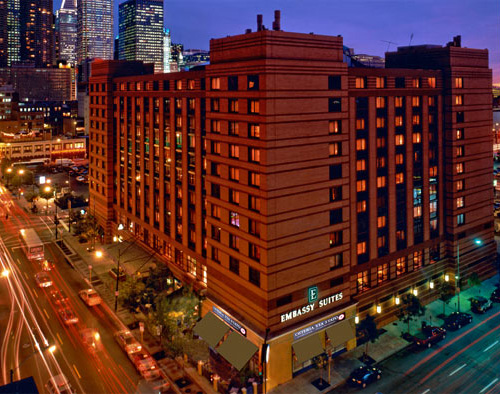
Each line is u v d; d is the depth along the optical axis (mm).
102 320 66188
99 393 48625
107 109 95562
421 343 58344
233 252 55406
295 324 52719
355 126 58344
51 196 133500
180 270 72438
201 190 66375
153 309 64438
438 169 70438
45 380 50844
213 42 56781
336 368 54594
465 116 71688
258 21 54469
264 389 48000
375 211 61844
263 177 49469
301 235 52531
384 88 61656
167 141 75375
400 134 64312
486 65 74125
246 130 51875
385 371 53719
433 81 68188
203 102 64812
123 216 95250
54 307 70125
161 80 75625
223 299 58375
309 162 52531
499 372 53094
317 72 52312
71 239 104750
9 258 92750
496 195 139500
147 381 51094
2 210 132375
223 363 55156
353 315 58344
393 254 64750
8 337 60344
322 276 55031
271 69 48500
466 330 63031
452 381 51531
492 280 79375
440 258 72500
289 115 50281
